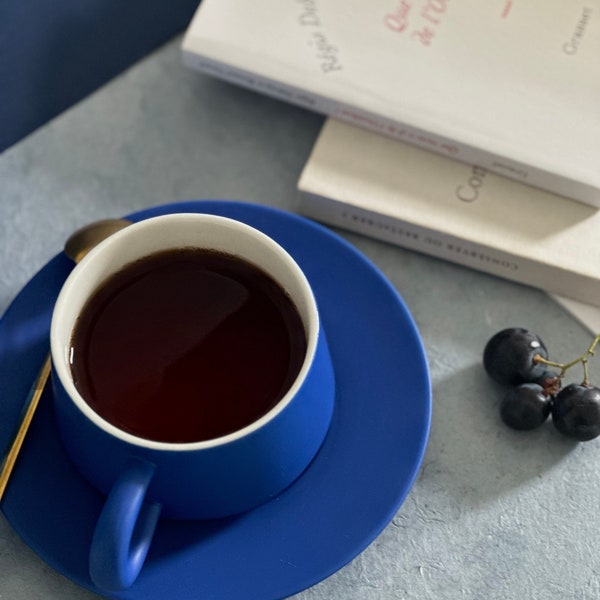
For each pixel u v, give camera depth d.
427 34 0.51
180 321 0.43
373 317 0.46
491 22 0.52
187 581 0.42
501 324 0.50
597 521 0.46
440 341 0.50
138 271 0.44
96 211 0.52
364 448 0.44
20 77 0.53
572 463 0.47
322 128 0.53
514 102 0.50
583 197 0.50
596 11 0.52
